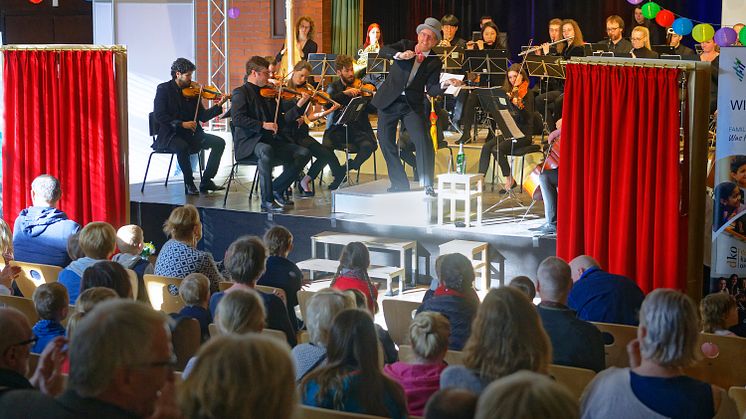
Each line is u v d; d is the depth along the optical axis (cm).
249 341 204
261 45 1358
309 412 302
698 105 663
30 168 819
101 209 820
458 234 829
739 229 643
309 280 832
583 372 377
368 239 844
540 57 1055
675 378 291
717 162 639
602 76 667
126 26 1231
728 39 752
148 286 581
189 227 603
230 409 199
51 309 416
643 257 675
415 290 829
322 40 1411
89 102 806
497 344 312
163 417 224
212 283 592
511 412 180
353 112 929
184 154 973
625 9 1454
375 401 317
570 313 413
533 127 1073
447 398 206
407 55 868
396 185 905
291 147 934
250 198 966
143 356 217
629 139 664
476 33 1257
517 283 491
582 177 687
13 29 1658
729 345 458
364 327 322
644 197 668
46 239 686
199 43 1356
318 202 961
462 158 913
